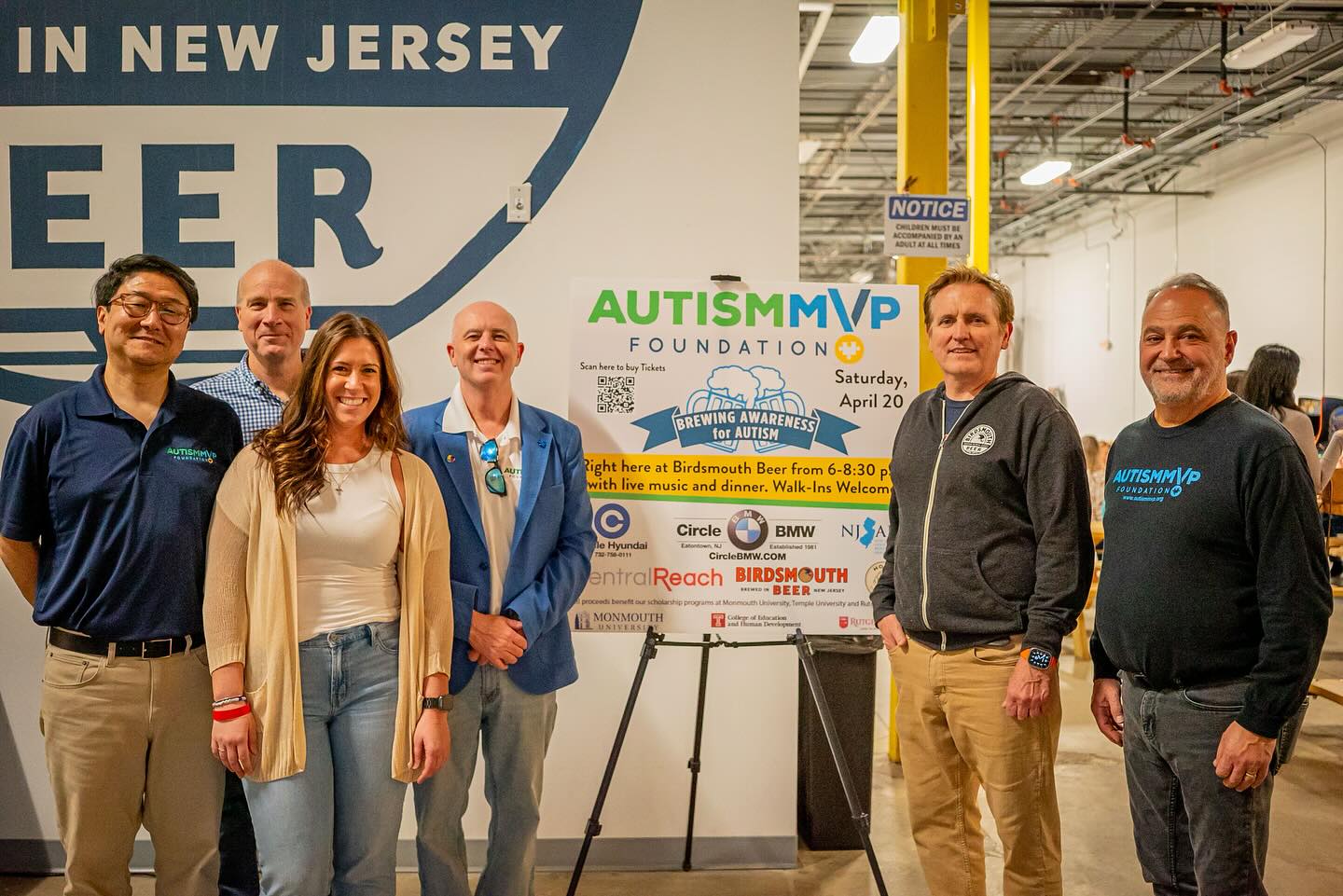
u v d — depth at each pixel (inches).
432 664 80.7
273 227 119.3
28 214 118.3
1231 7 260.1
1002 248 558.9
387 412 81.1
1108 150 399.9
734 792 123.4
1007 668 83.3
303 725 75.6
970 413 85.8
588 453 102.6
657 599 102.5
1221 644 72.7
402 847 121.0
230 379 101.7
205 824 82.1
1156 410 78.3
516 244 121.0
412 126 119.8
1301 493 69.2
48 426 78.7
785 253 121.3
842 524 103.2
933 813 90.3
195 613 80.7
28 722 118.1
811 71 308.2
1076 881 120.4
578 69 120.3
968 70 159.9
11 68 118.1
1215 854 73.4
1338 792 151.5
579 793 122.1
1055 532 81.0
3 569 117.8
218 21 118.5
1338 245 323.0
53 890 114.4
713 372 103.0
